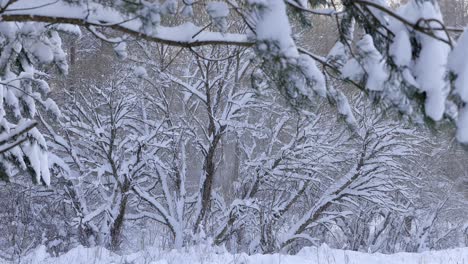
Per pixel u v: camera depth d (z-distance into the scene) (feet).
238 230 56.54
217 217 57.41
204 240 45.65
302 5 11.33
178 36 11.24
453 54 9.00
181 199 53.57
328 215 58.13
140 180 53.83
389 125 50.16
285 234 54.60
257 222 52.70
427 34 8.98
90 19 11.07
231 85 54.03
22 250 49.88
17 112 22.25
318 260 32.55
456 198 69.15
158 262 28.84
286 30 9.57
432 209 61.67
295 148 52.49
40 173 22.77
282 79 10.62
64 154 57.82
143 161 50.98
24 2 11.02
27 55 17.83
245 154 63.46
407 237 59.16
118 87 49.21
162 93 51.96
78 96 56.29
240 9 10.58
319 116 51.19
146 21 10.53
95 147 52.19
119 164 51.01
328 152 53.62
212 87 53.36
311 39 44.62
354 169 53.62
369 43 9.83
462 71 8.82
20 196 55.36
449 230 61.98
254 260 32.35
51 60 16.79
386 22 10.10
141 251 34.30
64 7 11.04
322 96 10.46
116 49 14.30
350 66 10.05
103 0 10.66
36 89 24.18
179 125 52.65
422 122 9.72
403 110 9.54
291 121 55.93
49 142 50.96
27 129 14.71
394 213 55.47
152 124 54.24
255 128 52.19
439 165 66.39
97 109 54.90
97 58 57.77
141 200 55.21
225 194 68.13
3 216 55.67
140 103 56.59
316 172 55.36
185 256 32.65
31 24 16.22
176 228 51.24
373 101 9.96
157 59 52.34
